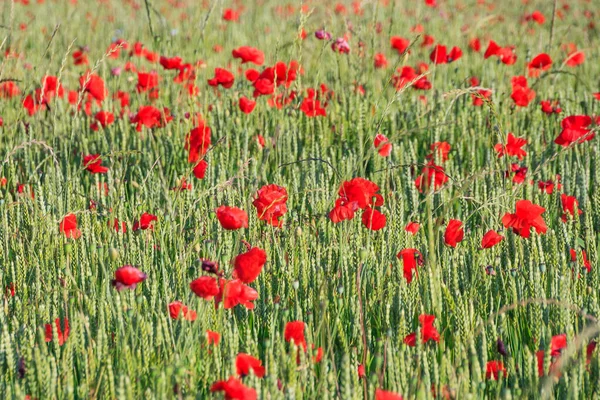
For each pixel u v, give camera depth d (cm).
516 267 466
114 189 592
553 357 359
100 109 878
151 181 610
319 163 666
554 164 716
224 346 373
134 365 348
